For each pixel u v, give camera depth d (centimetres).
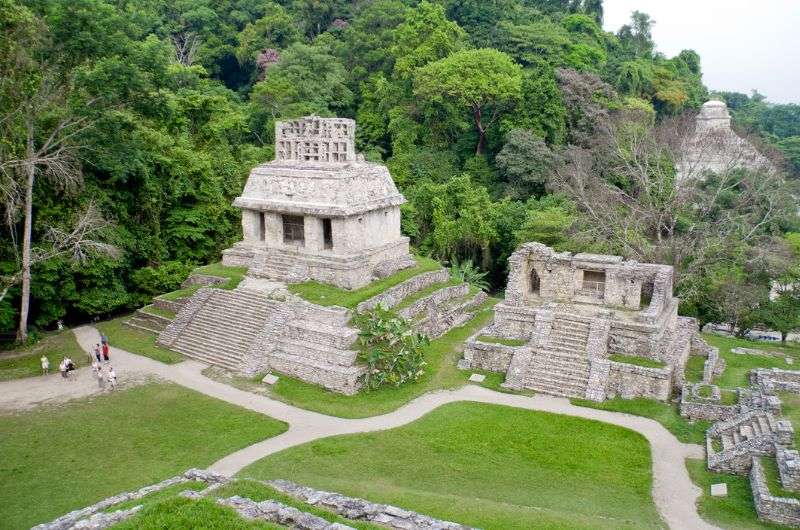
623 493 2452
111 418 3036
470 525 2034
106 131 4159
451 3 8881
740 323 5241
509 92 6825
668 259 5469
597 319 3566
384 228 4497
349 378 3316
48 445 2769
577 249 5475
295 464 2591
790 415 2812
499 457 2706
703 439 2902
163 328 4216
